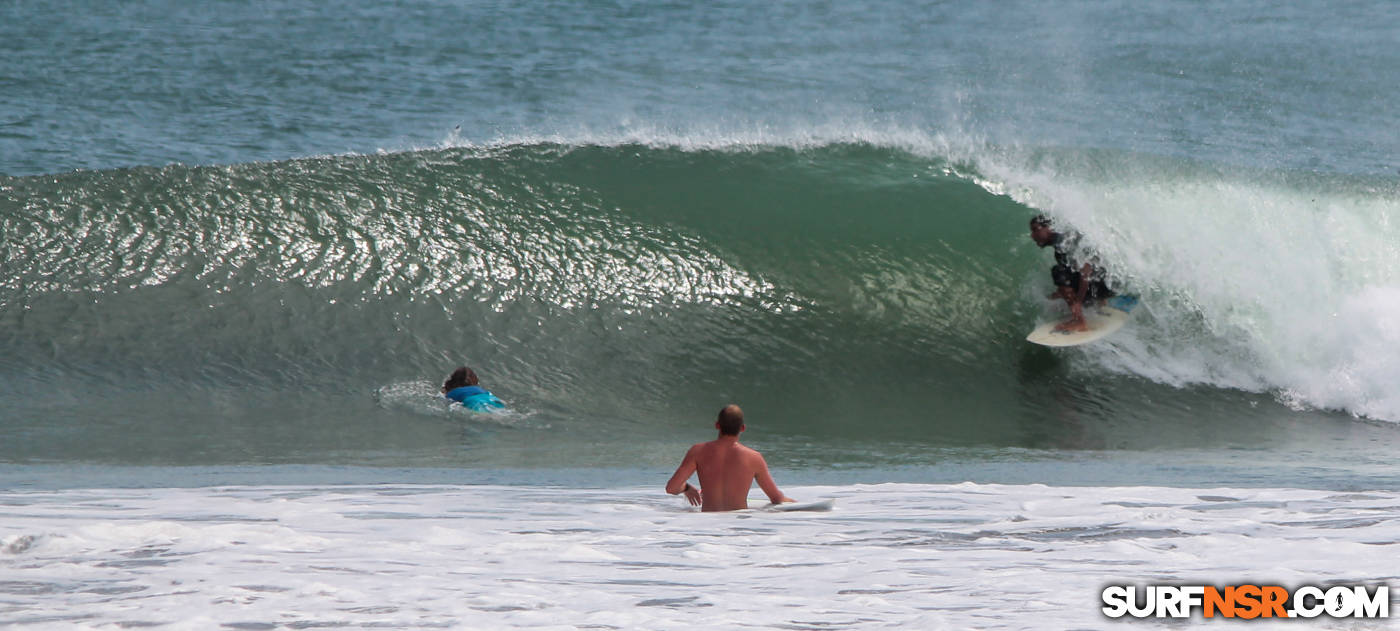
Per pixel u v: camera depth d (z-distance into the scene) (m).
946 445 41.19
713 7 175.25
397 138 96.81
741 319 51.53
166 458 35.62
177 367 44.66
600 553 14.89
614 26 158.38
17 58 123.31
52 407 40.72
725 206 57.59
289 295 49.75
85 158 85.12
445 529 17.02
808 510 21.27
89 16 156.38
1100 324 51.44
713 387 46.88
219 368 44.84
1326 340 49.12
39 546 14.45
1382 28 154.75
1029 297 53.53
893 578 12.88
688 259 54.28
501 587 12.13
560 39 147.75
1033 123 103.31
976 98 113.94
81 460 35.00
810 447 40.41
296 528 17.09
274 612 10.71
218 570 12.86
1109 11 169.50
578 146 61.69
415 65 128.50
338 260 51.97
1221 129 102.38
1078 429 44.03
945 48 143.75
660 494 25.28
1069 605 11.18
